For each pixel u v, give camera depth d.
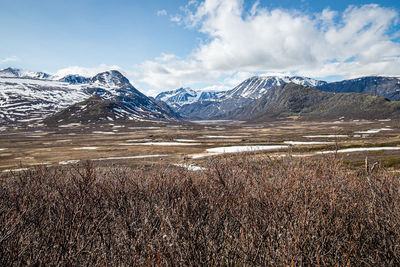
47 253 2.59
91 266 2.54
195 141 82.88
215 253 2.62
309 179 3.96
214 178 4.52
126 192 4.23
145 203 3.86
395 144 44.06
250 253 2.62
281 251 2.61
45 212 3.59
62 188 4.16
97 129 149.00
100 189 4.27
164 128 164.75
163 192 4.20
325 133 96.50
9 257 2.46
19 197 3.84
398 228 2.94
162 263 2.48
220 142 76.75
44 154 53.69
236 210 3.47
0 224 2.72
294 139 77.94
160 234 2.76
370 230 3.13
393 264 2.64
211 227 3.09
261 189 3.72
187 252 2.54
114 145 72.50
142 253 2.59
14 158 48.59
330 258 2.67
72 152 56.88
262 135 102.44
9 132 127.88
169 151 57.44
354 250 2.73
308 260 2.61
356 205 3.49
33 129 144.50
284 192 3.57
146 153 54.31
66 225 3.08
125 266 2.50
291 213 3.16
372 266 2.68
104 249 2.65
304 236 2.72
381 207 3.39
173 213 3.17
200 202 3.72
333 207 3.30
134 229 2.88
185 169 5.24
